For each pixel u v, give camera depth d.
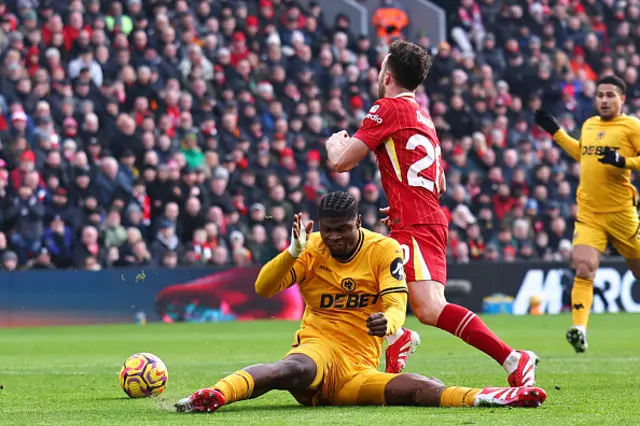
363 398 16.56
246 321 52.50
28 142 50.66
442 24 68.31
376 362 17.05
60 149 51.38
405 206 19.02
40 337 42.38
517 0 68.69
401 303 16.20
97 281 50.06
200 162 54.31
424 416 14.77
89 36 54.88
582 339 29.62
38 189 49.91
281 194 54.84
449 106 62.44
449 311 18.33
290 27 62.25
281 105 59.00
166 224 51.88
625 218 30.05
